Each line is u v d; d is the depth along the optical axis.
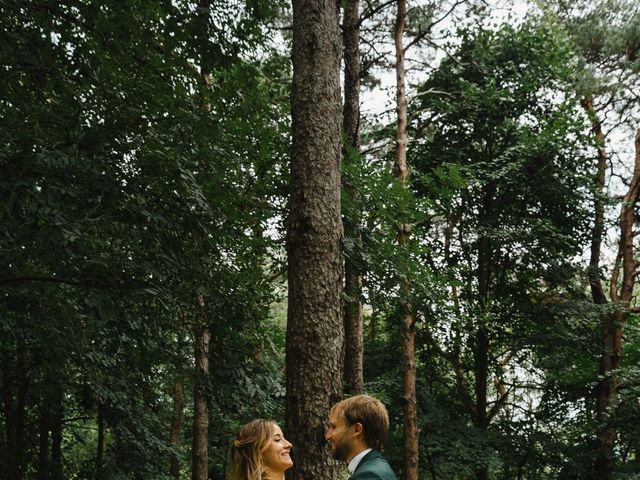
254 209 8.73
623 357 19.25
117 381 10.49
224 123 7.95
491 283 19.17
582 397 18.53
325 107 5.59
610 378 17.36
